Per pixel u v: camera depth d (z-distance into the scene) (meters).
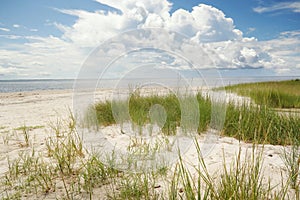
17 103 9.20
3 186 2.22
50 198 1.98
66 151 2.99
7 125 5.12
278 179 2.14
